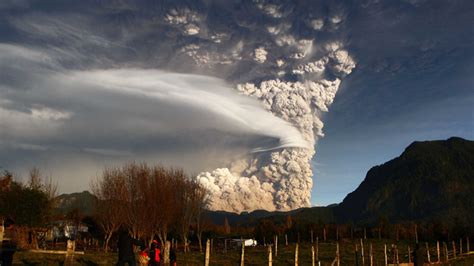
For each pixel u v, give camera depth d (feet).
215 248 249.55
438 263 122.21
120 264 50.49
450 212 516.73
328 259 144.97
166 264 91.66
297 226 297.53
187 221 225.15
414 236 266.77
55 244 206.90
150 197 193.47
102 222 209.97
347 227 292.81
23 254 97.40
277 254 169.58
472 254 161.89
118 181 197.06
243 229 353.31
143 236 197.16
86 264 91.30
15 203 141.59
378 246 214.07
